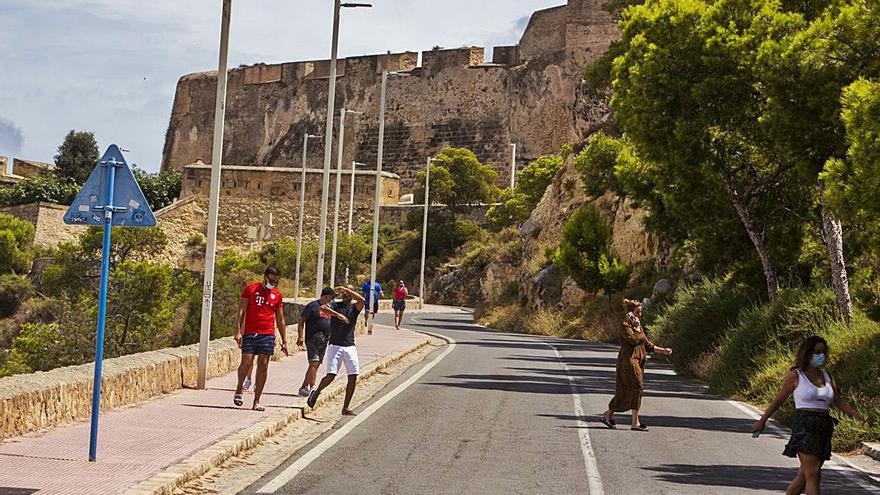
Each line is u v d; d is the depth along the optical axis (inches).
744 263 1165.1
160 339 2097.7
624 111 1066.1
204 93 5334.6
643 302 1627.7
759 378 801.6
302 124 4901.6
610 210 2049.7
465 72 4372.5
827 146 871.1
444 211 3661.4
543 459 487.5
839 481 467.5
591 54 3951.8
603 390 828.0
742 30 997.2
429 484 417.4
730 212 1146.7
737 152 1078.4
